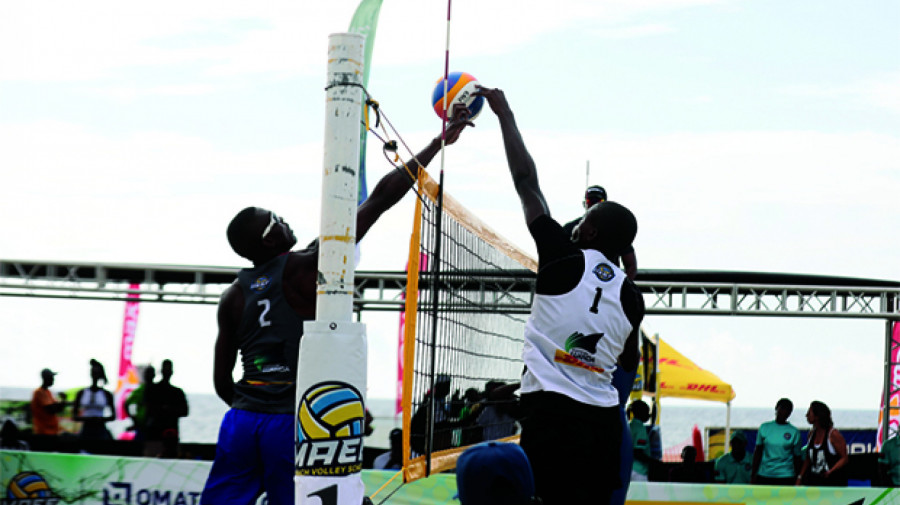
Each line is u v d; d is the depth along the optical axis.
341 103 3.37
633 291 4.11
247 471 4.28
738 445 11.23
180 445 11.34
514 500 2.71
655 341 13.33
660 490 8.30
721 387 15.01
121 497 8.42
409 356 3.98
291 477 4.18
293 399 4.20
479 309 5.16
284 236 4.47
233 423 4.26
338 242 3.34
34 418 11.73
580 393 3.91
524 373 4.03
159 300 14.22
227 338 4.38
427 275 4.28
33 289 14.08
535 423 3.92
